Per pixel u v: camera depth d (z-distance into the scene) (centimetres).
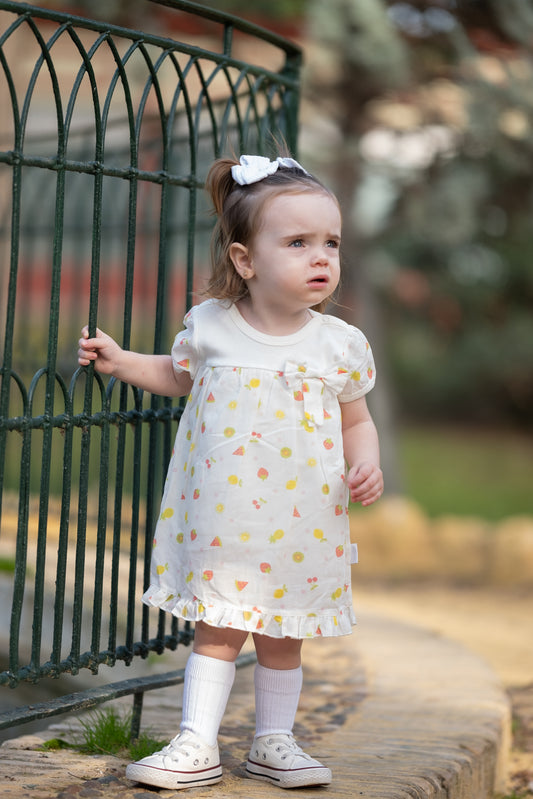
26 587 547
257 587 252
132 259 291
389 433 1212
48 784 260
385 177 1091
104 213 848
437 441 2042
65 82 1011
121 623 515
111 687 298
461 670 433
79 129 623
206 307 270
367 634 516
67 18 261
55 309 264
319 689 398
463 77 943
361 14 916
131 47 288
